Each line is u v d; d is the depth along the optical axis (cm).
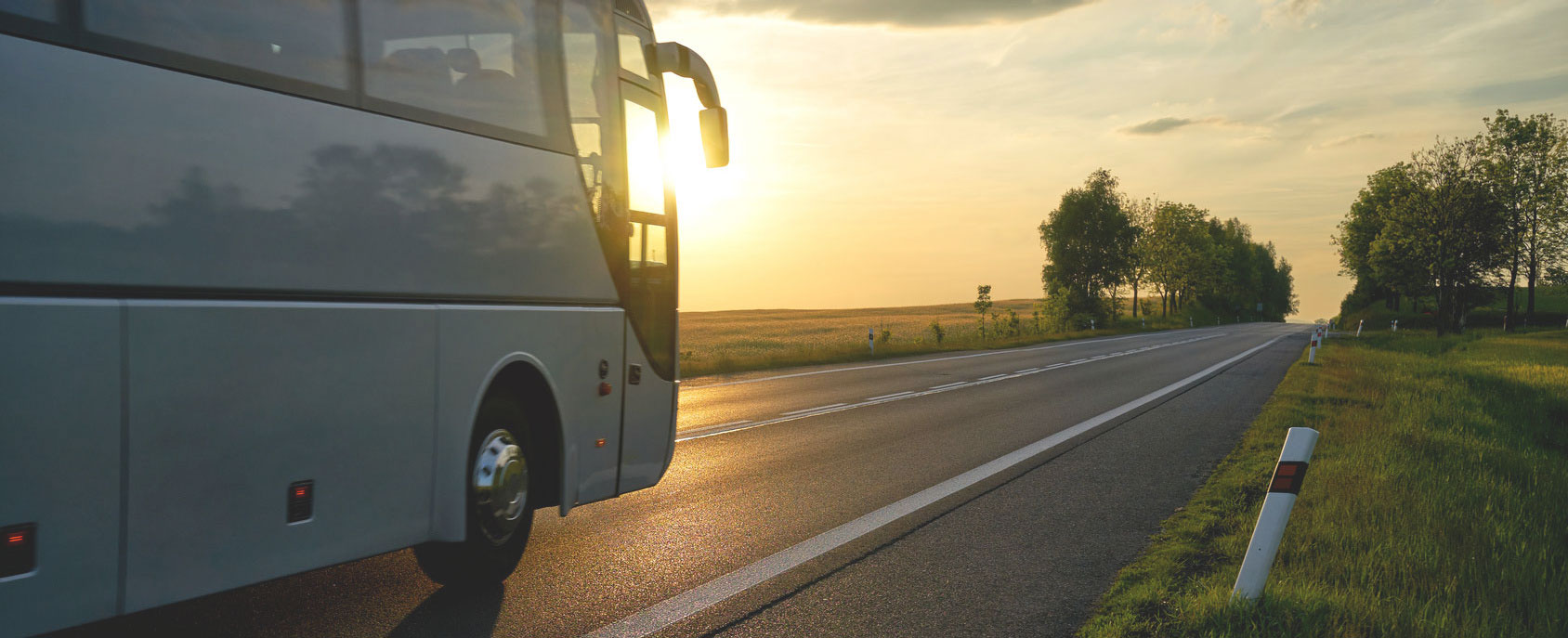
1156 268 11594
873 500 738
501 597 475
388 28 405
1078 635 433
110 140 297
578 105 538
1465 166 5119
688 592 491
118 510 304
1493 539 598
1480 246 5081
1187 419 1291
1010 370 2286
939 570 542
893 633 434
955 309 14238
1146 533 638
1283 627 411
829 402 1473
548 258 507
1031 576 533
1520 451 1079
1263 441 1045
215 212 328
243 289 339
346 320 381
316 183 367
